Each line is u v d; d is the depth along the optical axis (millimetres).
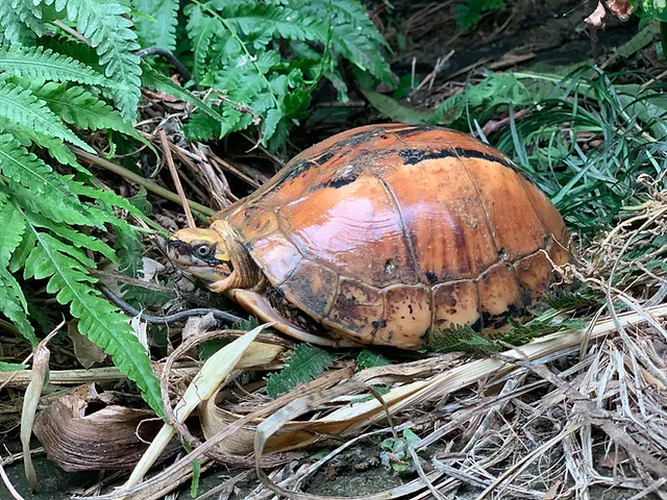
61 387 414
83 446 374
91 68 427
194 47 587
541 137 642
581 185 586
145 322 429
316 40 624
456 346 419
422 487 363
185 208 516
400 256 422
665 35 598
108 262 475
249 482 379
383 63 672
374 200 429
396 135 469
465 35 928
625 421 366
